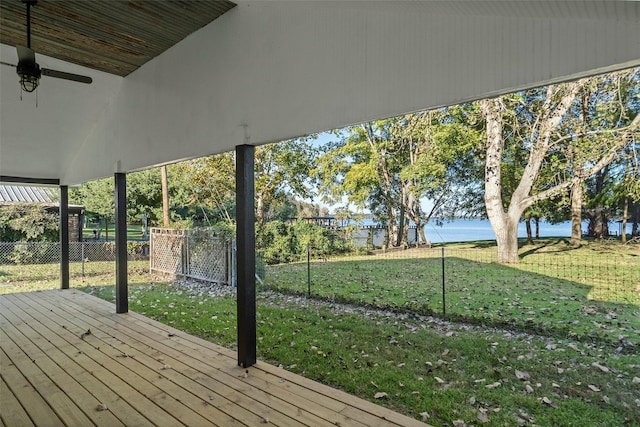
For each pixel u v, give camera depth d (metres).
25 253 10.23
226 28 3.61
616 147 6.26
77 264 10.59
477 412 2.51
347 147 10.40
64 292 6.66
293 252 9.76
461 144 8.19
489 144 7.64
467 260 7.98
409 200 9.83
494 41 1.89
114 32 4.02
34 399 2.62
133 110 5.06
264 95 3.19
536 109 7.23
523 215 7.84
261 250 9.61
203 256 8.03
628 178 6.29
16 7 3.58
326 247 9.91
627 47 1.49
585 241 7.00
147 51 4.50
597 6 1.45
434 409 2.58
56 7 3.60
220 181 12.23
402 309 5.20
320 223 10.59
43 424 2.30
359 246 10.22
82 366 3.21
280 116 3.05
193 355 3.47
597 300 5.04
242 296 3.24
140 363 3.27
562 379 2.98
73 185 7.16
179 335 4.09
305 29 2.87
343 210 10.57
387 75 2.35
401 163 9.95
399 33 2.29
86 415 2.39
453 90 2.04
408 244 10.16
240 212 3.34
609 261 6.37
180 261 8.53
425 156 8.62
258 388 2.76
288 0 2.78
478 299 5.39
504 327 4.31
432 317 4.85
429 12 2.11
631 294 5.14
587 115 6.69
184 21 3.81
